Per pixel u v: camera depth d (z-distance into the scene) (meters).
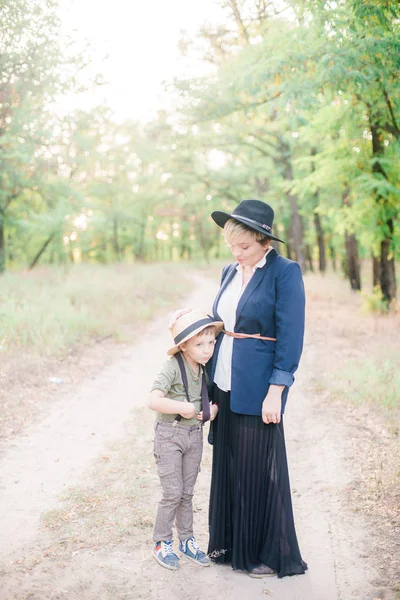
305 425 5.82
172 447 3.12
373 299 13.58
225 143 20.44
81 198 19.34
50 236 25.25
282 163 21.33
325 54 7.98
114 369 8.19
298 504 4.07
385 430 5.41
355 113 11.04
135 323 11.90
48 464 4.77
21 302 10.64
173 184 26.64
